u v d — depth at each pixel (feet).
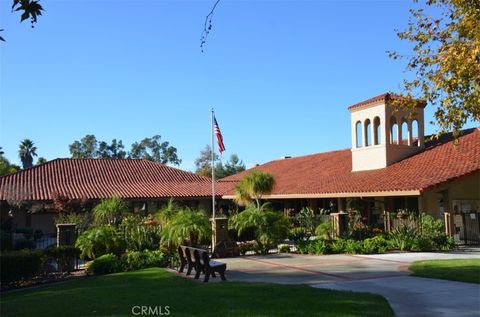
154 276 45.70
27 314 29.35
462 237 74.18
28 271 48.32
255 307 28.94
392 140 94.58
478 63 37.60
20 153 281.74
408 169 82.12
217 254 61.72
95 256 56.59
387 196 80.74
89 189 115.65
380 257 57.82
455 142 42.57
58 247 53.52
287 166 136.36
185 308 29.07
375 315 26.81
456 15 40.52
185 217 58.85
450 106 41.27
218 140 78.84
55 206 102.17
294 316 26.55
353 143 98.68
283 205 120.16
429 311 28.60
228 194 119.34
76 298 34.30
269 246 65.10
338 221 70.69
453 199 75.25
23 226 108.47
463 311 28.58
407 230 67.56
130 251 58.49
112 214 76.02
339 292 34.17
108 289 37.88
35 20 19.89
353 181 87.97
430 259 54.95
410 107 45.68
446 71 40.29
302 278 42.91
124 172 133.39
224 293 33.99
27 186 114.21
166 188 122.93
